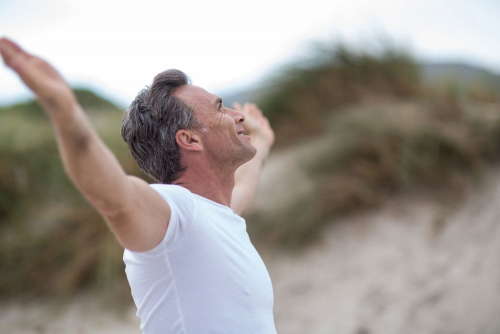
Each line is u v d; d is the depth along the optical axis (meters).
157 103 1.24
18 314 3.95
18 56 0.73
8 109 7.14
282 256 4.20
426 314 3.51
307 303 3.78
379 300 3.69
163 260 1.04
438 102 5.23
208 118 1.26
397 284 3.78
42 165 4.98
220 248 1.10
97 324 3.75
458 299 3.53
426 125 4.72
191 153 1.25
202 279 1.07
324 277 3.97
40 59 0.75
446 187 4.43
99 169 0.79
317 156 4.79
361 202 4.45
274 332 1.23
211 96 1.30
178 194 1.06
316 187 4.51
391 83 5.81
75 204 4.67
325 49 6.15
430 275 3.76
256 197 4.66
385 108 5.18
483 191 4.31
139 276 1.09
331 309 3.70
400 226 4.23
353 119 5.00
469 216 4.12
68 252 4.23
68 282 4.04
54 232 4.38
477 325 3.29
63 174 4.83
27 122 6.04
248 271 1.16
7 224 4.56
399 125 4.75
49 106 0.73
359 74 5.97
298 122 5.86
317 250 4.18
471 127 4.79
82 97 9.99
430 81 5.86
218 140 1.26
